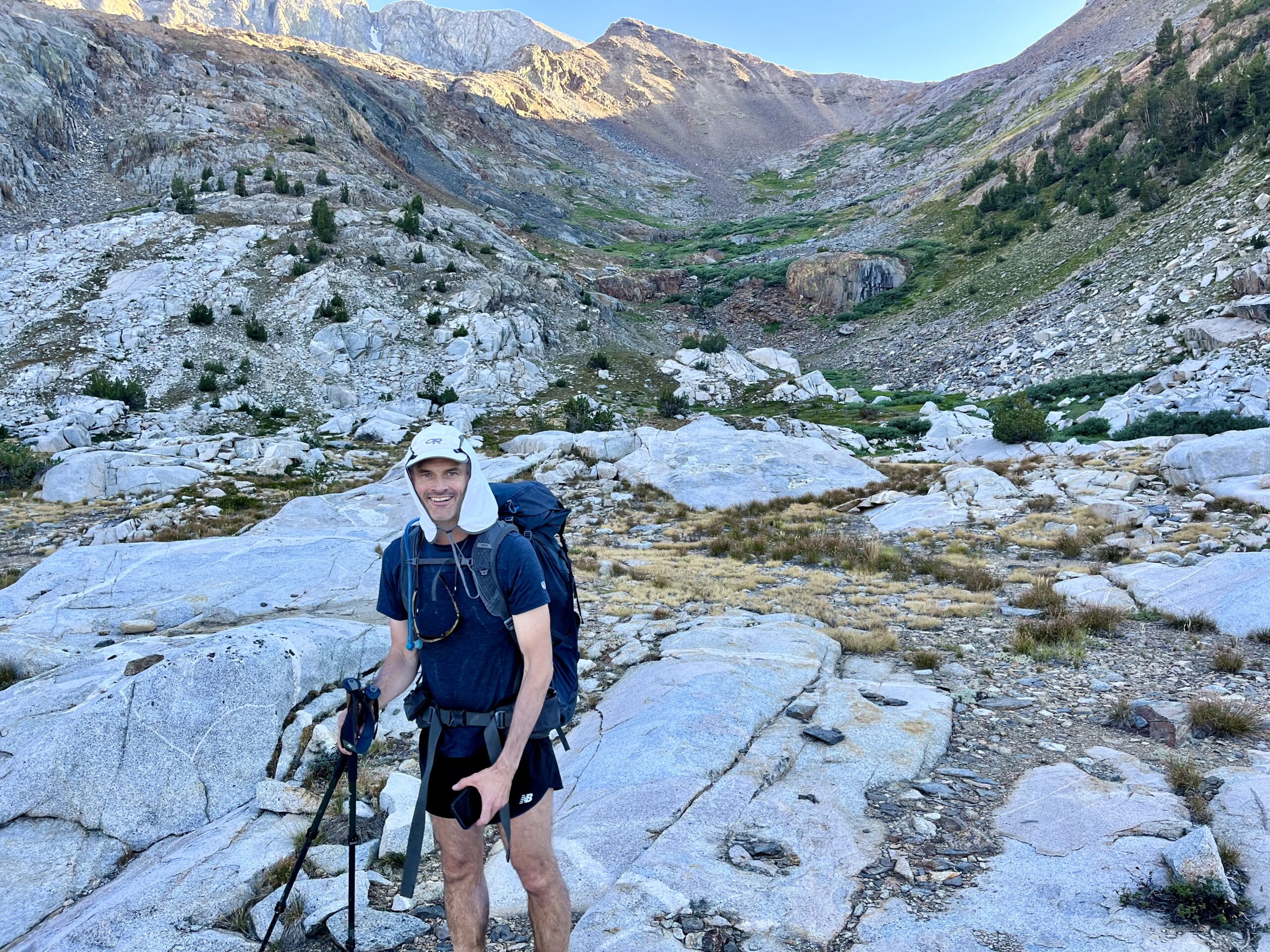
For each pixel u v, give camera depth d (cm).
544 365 7025
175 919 353
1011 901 333
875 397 7206
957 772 496
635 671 715
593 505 2441
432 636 224
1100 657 777
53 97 9281
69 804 454
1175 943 295
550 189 18462
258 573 1115
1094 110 12656
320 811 249
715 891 349
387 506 2242
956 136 19925
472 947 240
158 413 4731
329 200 8612
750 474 2614
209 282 6475
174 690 508
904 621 989
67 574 1096
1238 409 3406
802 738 533
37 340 5472
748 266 12888
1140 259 7550
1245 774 440
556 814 447
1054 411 5003
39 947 348
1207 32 12794
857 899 346
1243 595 885
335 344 6094
